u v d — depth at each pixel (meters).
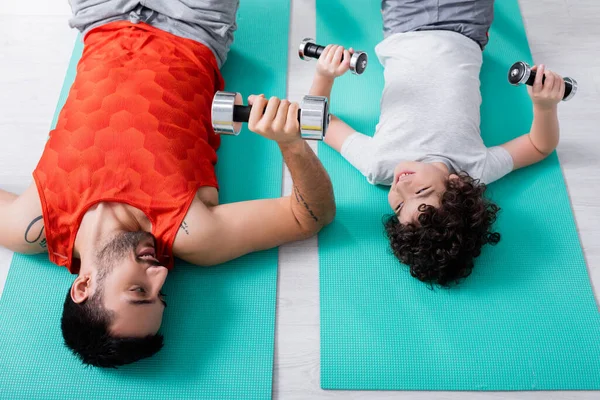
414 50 1.75
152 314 1.38
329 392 1.55
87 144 1.46
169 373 1.55
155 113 1.51
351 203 1.80
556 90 1.55
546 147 1.74
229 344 1.60
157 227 1.47
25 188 1.84
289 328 1.64
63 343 1.59
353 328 1.62
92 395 1.52
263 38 2.11
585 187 1.83
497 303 1.64
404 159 1.61
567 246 1.73
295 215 1.56
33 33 2.13
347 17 2.14
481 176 1.66
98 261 1.38
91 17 1.71
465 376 1.55
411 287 1.67
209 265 1.62
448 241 1.49
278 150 1.89
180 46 1.68
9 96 2.01
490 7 1.83
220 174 1.85
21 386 1.53
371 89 2.01
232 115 1.27
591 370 1.55
